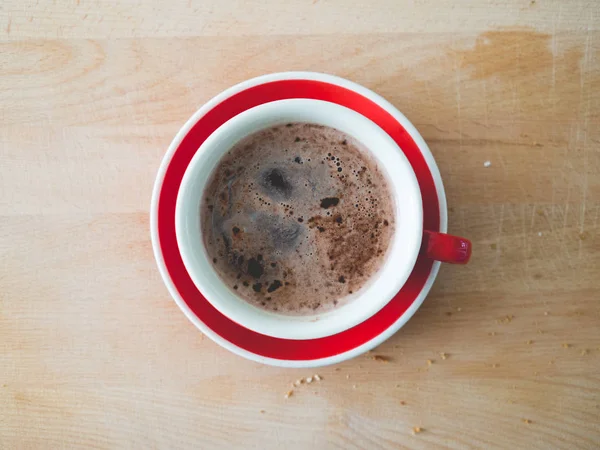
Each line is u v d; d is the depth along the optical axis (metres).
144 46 0.26
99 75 0.26
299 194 0.25
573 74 0.26
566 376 0.26
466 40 0.26
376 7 0.26
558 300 0.26
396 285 0.21
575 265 0.26
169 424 0.27
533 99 0.26
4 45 0.26
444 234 0.21
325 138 0.25
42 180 0.26
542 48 0.26
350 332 0.24
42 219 0.26
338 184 0.25
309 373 0.27
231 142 0.24
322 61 0.26
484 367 0.26
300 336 0.21
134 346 0.26
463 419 0.26
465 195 0.26
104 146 0.26
